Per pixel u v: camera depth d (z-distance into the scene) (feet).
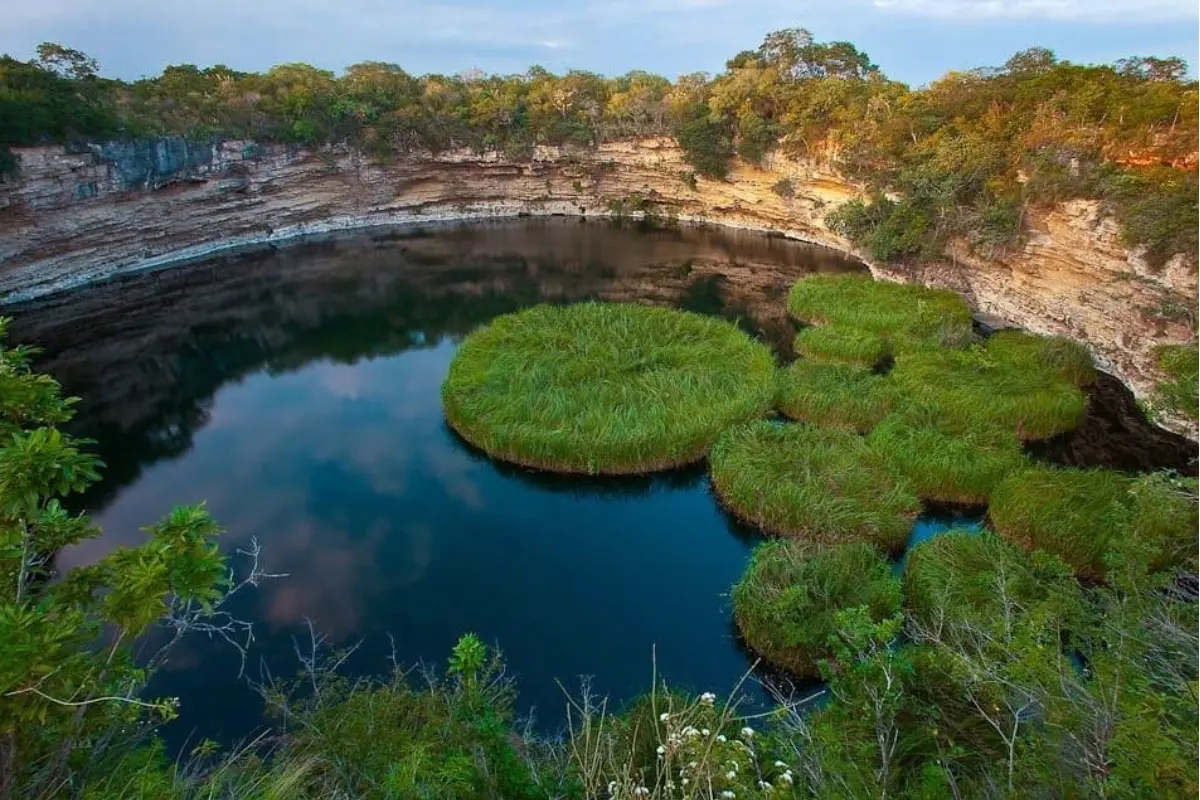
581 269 174.70
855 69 226.99
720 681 50.21
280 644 54.39
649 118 233.55
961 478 66.44
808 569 51.65
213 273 167.12
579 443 74.23
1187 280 81.56
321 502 74.59
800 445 71.56
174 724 46.85
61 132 139.33
